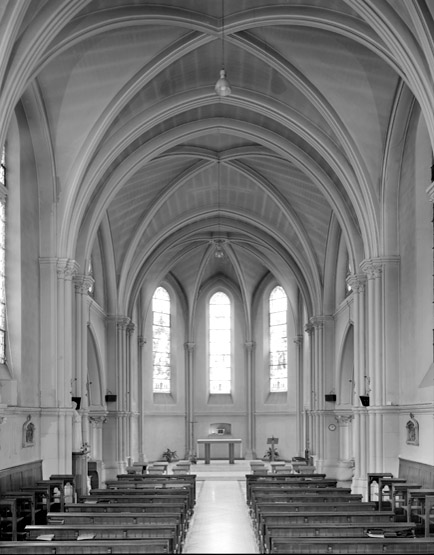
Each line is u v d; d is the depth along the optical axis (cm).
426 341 1827
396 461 2027
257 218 3344
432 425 1716
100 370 2955
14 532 1416
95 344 2881
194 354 4128
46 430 2000
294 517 1298
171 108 2273
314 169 2486
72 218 2103
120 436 3100
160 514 1311
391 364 2062
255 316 4128
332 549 1005
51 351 2025
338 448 3136
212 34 1936
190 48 2012
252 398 4088
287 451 3947
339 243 3045
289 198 3025
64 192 2073
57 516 1310
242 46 2027
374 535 1152
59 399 2017
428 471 1703
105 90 2025
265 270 4053
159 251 3406
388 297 2086
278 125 2489
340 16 1780
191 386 4075
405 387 2002
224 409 4112
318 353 3212
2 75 1383
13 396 1759
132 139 2245
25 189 1944
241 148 2802
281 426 3988
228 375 4162
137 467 2989
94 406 2927
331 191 2469
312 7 1809
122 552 987
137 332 3747
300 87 2091
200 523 1883
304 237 3136
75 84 1969
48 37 1528
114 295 3120
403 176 2053
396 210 2109
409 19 1505
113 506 1475
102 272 3080
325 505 1466
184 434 4047
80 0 1545
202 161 2903
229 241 3706
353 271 2433
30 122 1969
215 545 1560
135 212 2997
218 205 3328
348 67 1986
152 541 1010
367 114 2056
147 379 3884
